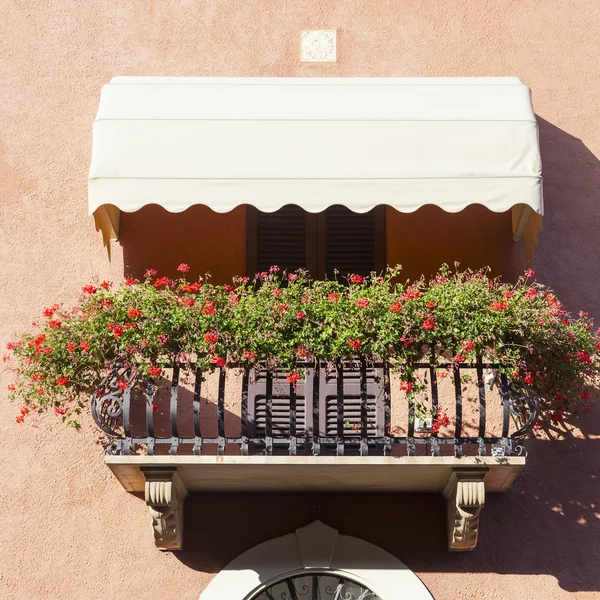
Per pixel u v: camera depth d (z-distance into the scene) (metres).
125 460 7.45
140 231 8.88
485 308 7.68
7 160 9.03
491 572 8.02
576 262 8.85
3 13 9.39
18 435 8.34
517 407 7.75
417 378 7.78
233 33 9.38
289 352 7.60
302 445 8.23
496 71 9.33
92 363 7.73
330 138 8.18
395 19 9.41
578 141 9.17
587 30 9.41
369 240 8.93
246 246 8.88
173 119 8.20
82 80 9.27
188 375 7.78
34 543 8.10
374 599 8.03
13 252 8.80
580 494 8.23
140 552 8.09
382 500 8.21
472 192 8.02
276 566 8.00
